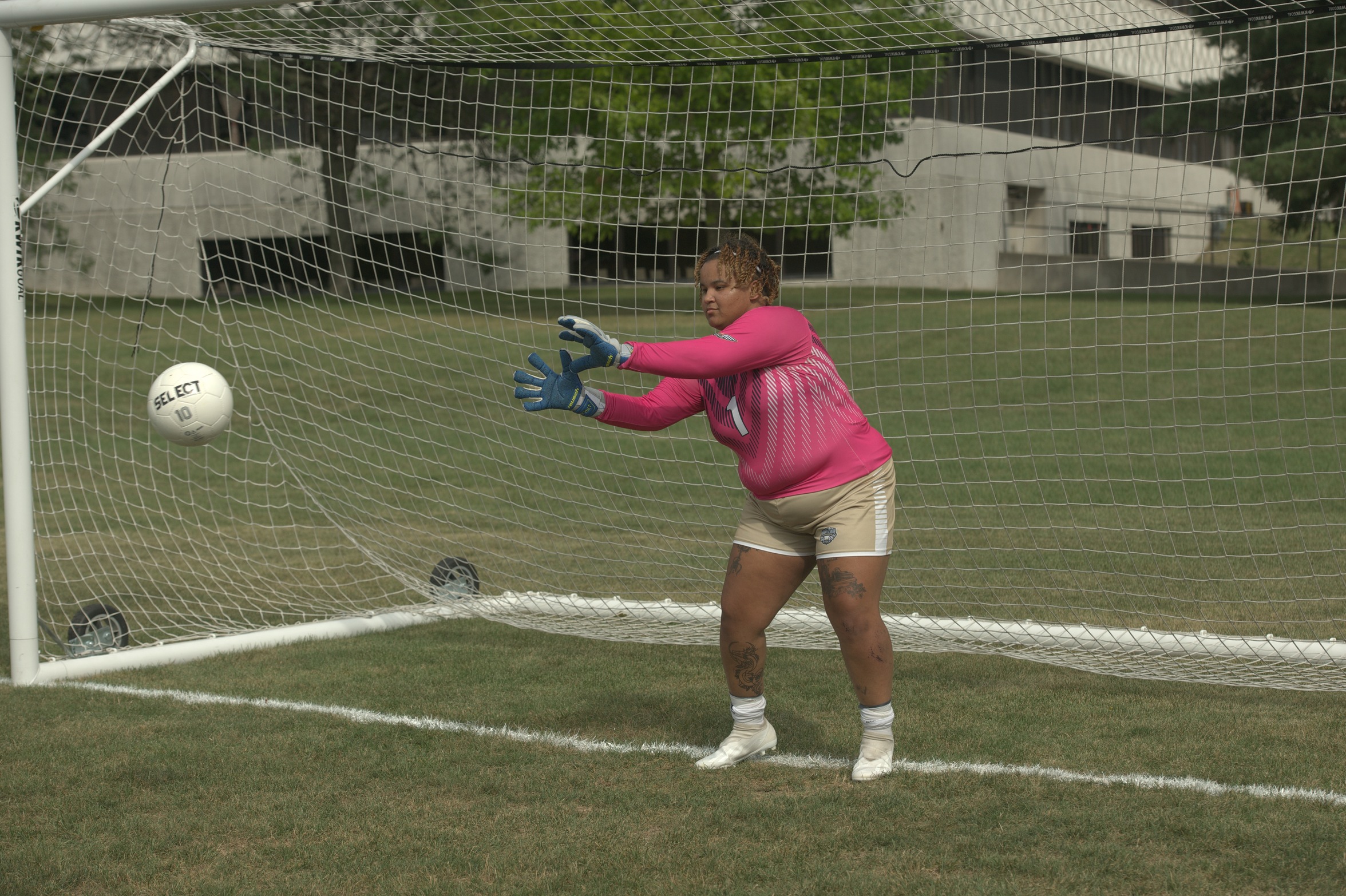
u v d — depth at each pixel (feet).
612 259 56.65
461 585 32.68
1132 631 27.25
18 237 26.12
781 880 15.76
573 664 27.50
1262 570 35.37
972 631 27.61
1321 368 81.61
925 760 20.66
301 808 18.57
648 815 18.28
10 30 25.72
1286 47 95.30
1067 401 74.43
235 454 58.54
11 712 23.88
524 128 55.88
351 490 50.39
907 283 118.52
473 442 61.00
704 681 26.05
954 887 15.37
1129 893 15.37
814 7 26.66
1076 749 21.13
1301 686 23.77
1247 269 114.21
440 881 15.92
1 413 25.99
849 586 18.88
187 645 28.63
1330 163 75.20
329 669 27.27
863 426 19.15
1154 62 41.52
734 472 55.06
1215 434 61.72
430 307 44.21
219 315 38.11
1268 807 18.15
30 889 15.84
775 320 18.48
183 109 35.65
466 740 21.97
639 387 68.49
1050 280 126.72
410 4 27.53
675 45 30.22
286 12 27.96
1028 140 127.13
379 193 42.32
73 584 36.55
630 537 42.27
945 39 28.71
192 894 15.69
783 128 63.93
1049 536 40.81
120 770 20.27
